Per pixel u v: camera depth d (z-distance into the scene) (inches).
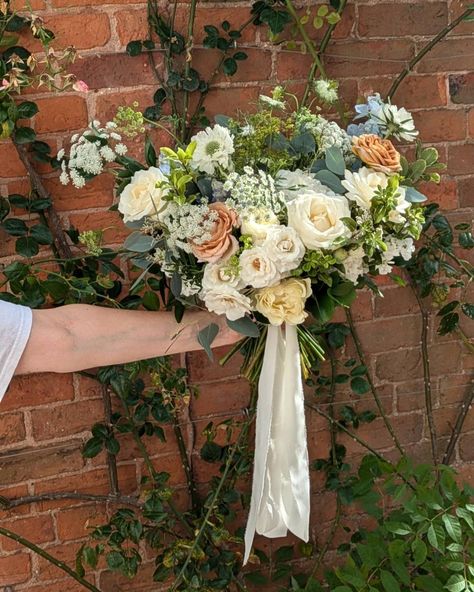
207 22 73.4
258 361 61.0
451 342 89.2
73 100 71.2
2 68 66.6
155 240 55.8
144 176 55.9
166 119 73.0
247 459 81.5
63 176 60.9
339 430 87.2
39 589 80.0
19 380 74.7
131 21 71.3
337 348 84.1
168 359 76.9
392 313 85.9
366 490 79.0
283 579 88.6
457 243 86.2
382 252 56.6
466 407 90.5
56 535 79.4
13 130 68.4
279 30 73.6
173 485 82.4
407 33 79.6
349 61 78.5
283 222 54.5
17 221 70.2
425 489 72.6
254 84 76.2
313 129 59.3
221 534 80.0
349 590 71.1
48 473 77.5
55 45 69.9
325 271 54.4
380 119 63.5
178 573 80.5
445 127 82.9
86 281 68.6
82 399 77.1
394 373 87.7
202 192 54.9
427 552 76.5
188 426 81.4
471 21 81.0
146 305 67.9
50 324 55.2
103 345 56.7
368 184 55.4
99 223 74.2
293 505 59.9
